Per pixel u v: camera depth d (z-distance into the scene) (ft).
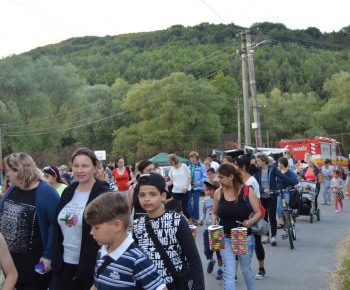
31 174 14.89
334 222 42.32
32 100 160.35
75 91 186.09
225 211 18.37
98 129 232.32
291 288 21.48
